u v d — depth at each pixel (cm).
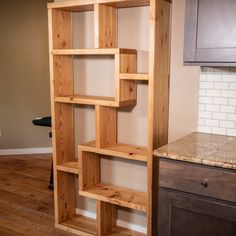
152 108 215
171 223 188
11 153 487
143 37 239
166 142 241
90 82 272
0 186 367
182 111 235
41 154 491
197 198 176
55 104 264
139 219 268
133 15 241
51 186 360
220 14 183
